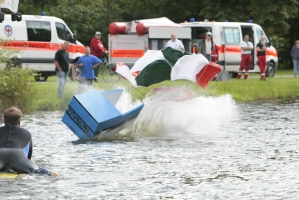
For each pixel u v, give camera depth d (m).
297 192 20.44
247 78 70.19
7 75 45.84
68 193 20.20
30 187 20.92
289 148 29.56
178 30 69.94
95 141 31.77
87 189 20.80
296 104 52.62
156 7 103.50
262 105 51.59
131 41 69.56
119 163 25.59
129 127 34.62
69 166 24.94
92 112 32.22
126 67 36.47
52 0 99.44
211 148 29.56
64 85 49.16
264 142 31.52
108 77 55.62
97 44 64.62
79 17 102.75
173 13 104.12
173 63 36.34
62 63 49.03
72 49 64.44
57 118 41.75
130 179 22.44
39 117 42.31
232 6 97.00
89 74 48.69
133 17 107.00
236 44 71.81
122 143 31.11
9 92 45.31
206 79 35.94
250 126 37.78
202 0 97.75
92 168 24.50
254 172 23.72
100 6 105.44
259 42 67.31
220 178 22.61
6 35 61.47
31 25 62.72
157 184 21.61
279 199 19.53
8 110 24.05
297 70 75.12
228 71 66.31
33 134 34.19
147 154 27.83
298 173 23.53
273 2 95.44
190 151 28.67
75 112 32.22
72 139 32.44
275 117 42.66
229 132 35.16
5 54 51.59
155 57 36.75
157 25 69.06
